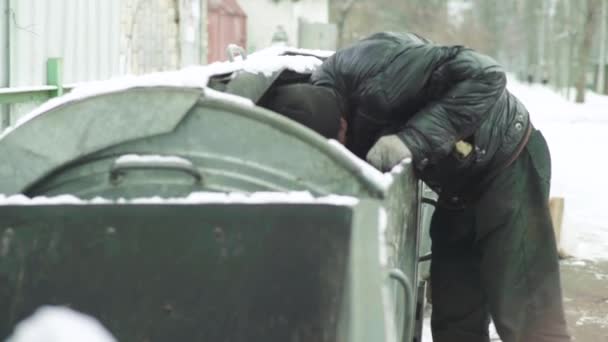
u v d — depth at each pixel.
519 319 5.50
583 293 8.16
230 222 3.53
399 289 4.48
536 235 5.54
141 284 3.58
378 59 4.96
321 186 3.71
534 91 58.16
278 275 3.51
